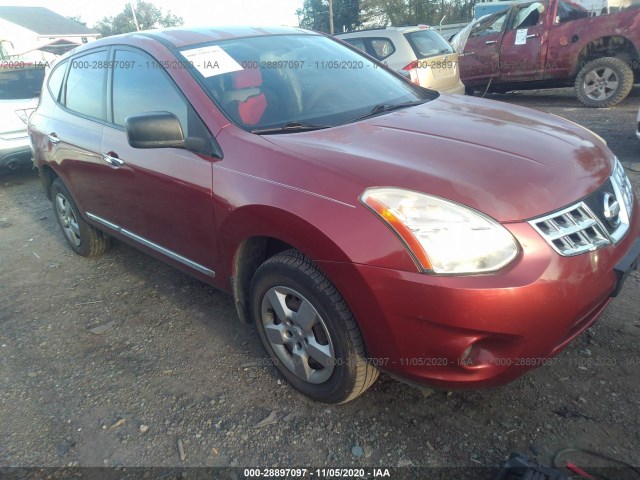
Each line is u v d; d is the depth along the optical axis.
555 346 2.01
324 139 2.45
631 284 3.19
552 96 10.50
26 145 6.74
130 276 4.05
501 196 1.96
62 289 3.97
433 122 2.65
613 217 2.19
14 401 2.75
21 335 3.38
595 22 8.32
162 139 2.55
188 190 2.69
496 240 1.87
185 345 3.08
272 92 2.92
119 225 3.58
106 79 3.46
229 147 2.53
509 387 2.48
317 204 2.09
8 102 6.61
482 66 9.83
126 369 2.92
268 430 2.38
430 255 1.87
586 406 2.33
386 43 8.49
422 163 2.15
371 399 2.49
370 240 1.96
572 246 1.96
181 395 2.66
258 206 2.29
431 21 37.62
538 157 2.22
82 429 2.51
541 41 8.93
